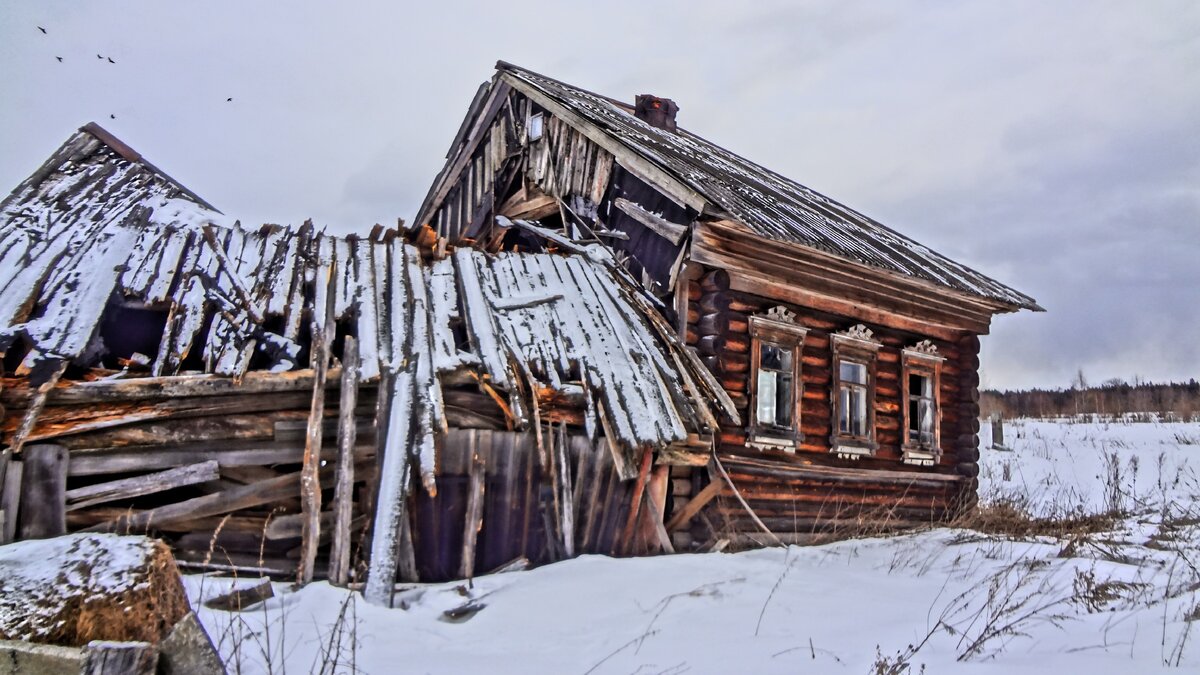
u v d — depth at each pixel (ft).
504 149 47.65
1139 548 30.68
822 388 36.99
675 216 34.68
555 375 27.37
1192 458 67.36
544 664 15.89
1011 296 45.93
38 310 24.02
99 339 23.89
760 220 32.76
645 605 20.39
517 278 32.48
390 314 27.32
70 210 31.30
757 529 32.78
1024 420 124.36
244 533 23.36
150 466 22.68
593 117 39.96
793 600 21.22
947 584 23.98
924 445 41.22
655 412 28.14
